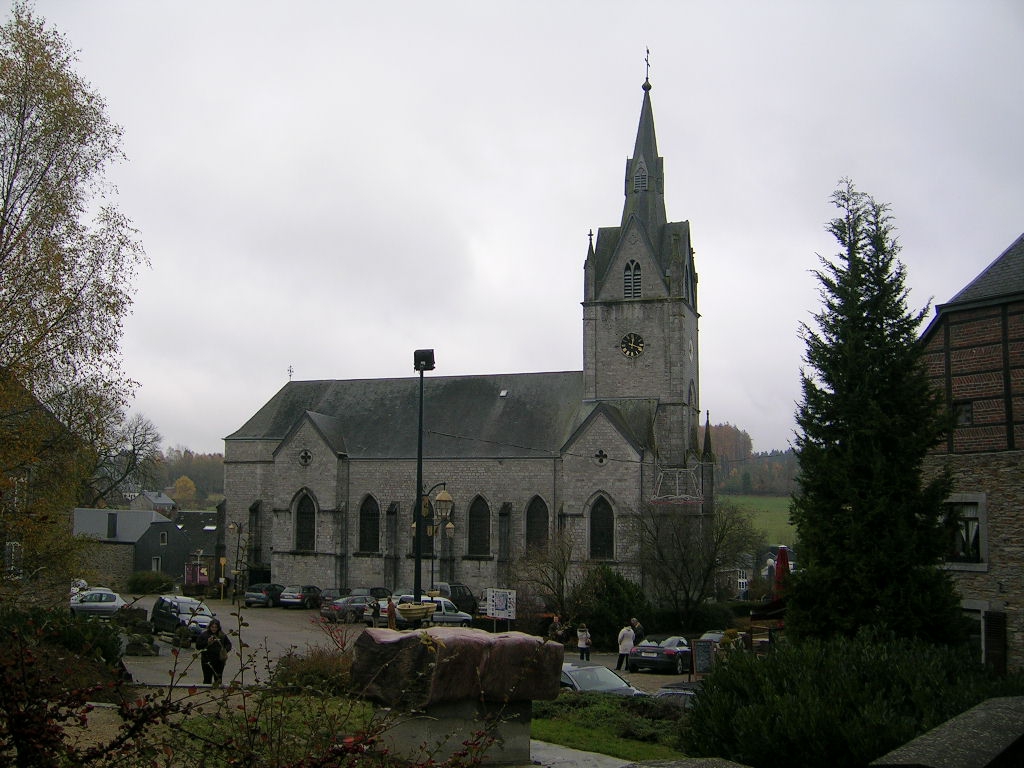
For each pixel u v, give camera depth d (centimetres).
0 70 3148
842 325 2977
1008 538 3472
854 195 3067
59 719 936
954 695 1702
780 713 1698
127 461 9281
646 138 7344
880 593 2706
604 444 6675
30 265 2947
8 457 2623
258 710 1154
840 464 2850
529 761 1639
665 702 2450
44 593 2909
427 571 7150
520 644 1614
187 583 8050
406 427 7612
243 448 8038
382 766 1106
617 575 5741
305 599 6819
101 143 3334
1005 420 3516
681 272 7062
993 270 3675
